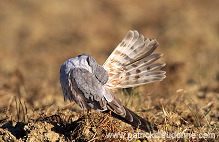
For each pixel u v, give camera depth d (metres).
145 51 14.84
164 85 18.48
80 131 12.59
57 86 21.58
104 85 14.14
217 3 43.56
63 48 34.50
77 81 13.14
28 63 30.50
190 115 15.02
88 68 13.84
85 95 13.16
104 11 43.97
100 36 37.03
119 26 38.75
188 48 31.78
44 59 31.48
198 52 30.66
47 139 12.41
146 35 33.69
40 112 15.88
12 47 35.75
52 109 16.38
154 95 17.58
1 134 12.82
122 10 43.34
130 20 40.25
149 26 37.88
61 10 44.38
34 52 34.19
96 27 39.53
